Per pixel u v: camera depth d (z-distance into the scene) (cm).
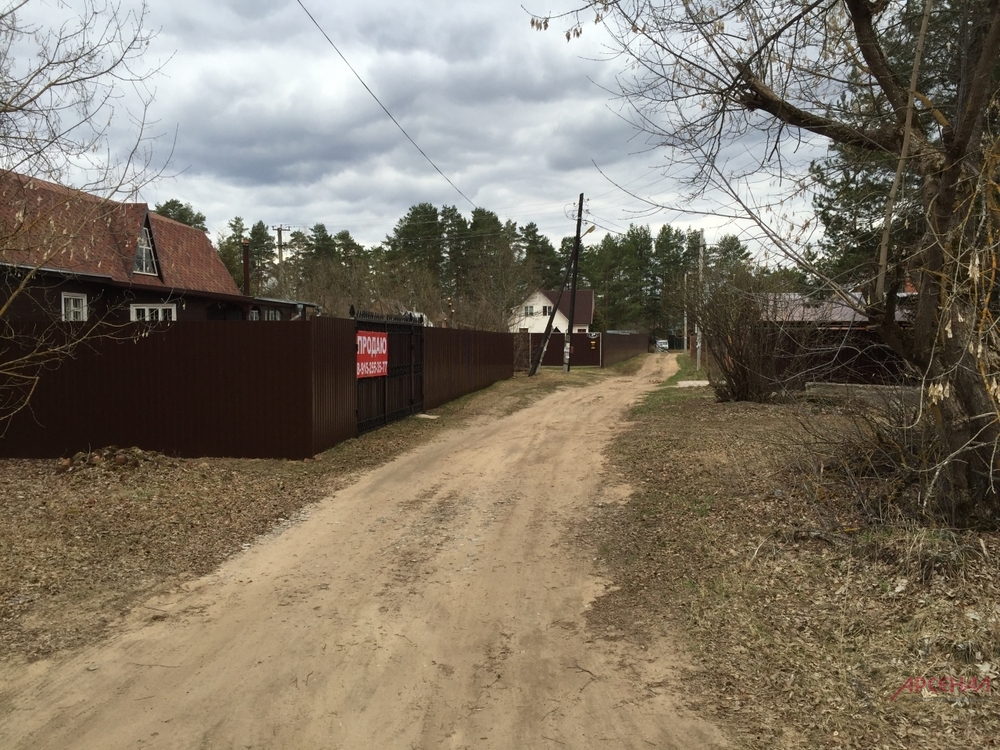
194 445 1062
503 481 949
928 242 488
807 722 353
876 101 564
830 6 564
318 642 461
